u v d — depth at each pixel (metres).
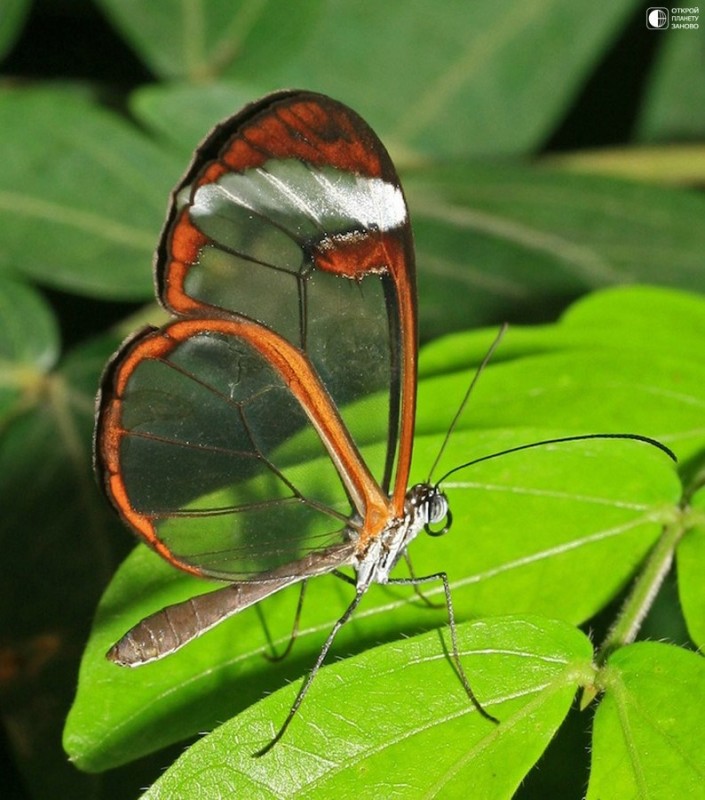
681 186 0.38
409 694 0.29
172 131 0.35
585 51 0.38
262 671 0.30
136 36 0.36
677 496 0.31
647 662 0.30
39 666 0.32
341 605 0.31
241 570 0.31
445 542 0.31
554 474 0.31
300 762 0.29
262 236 0.30
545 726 0.29
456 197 0.36
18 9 0.36
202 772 0.29
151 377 0.30
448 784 0.29
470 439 0.31
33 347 0.34
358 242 0.30
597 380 0.32
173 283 0.30
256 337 0.30
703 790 0.29
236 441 0.30
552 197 0.36
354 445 0.30
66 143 0.35
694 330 0.32
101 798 0.32
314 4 0.36
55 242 0.35
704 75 0.38
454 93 0.39
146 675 0.30
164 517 0.30
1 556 0.33
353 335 0.30
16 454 0.34
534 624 0.30
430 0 0.38
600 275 0.35
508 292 0.35
